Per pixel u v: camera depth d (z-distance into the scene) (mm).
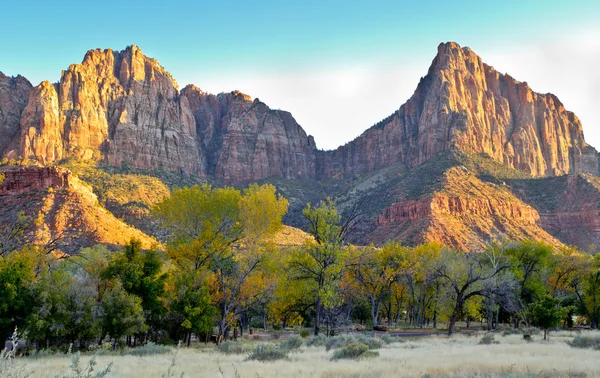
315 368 19031
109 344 30391
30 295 29797
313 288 43406
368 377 16734
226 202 38531
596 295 58625
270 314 53594
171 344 36562
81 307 30844
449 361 21750
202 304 36312
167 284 39125
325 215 39188
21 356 25484
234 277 38875
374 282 58938
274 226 38406
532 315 39344
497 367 18984
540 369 18047
